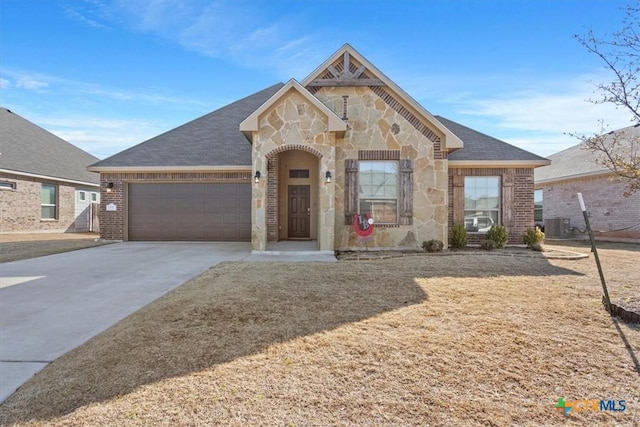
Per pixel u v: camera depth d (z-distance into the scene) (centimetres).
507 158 1366
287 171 1476
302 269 859
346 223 1212
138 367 366
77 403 304
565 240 1761
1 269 900
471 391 319
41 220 2097
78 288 706
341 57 1231
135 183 1552
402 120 1220
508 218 1377
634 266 909
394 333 451
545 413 288
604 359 377
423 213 1216
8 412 293
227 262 973
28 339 451
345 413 288
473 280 738
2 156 1938
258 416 284
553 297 606
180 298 613
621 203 1667
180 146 1612
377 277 766
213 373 352
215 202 1541
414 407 295
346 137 1221
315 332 455
